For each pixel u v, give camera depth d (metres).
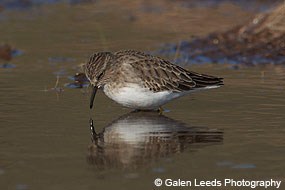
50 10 27.70
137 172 11.13
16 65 19.33
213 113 14.65
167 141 12.65
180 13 26.66
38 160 11.62
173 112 14.89
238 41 21.12
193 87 15.16
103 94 16.47
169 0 29.23
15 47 21.39
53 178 10.80
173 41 21.98
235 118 14.20
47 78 17.80
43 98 15.86
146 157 11.80
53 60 19.88
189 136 12.98
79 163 11.50
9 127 13.52
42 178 10.80
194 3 28.48
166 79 14.96
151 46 21.41
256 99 15.70
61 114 14.56
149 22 25.30
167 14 26.59
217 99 15.86
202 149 12.22
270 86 16.84
